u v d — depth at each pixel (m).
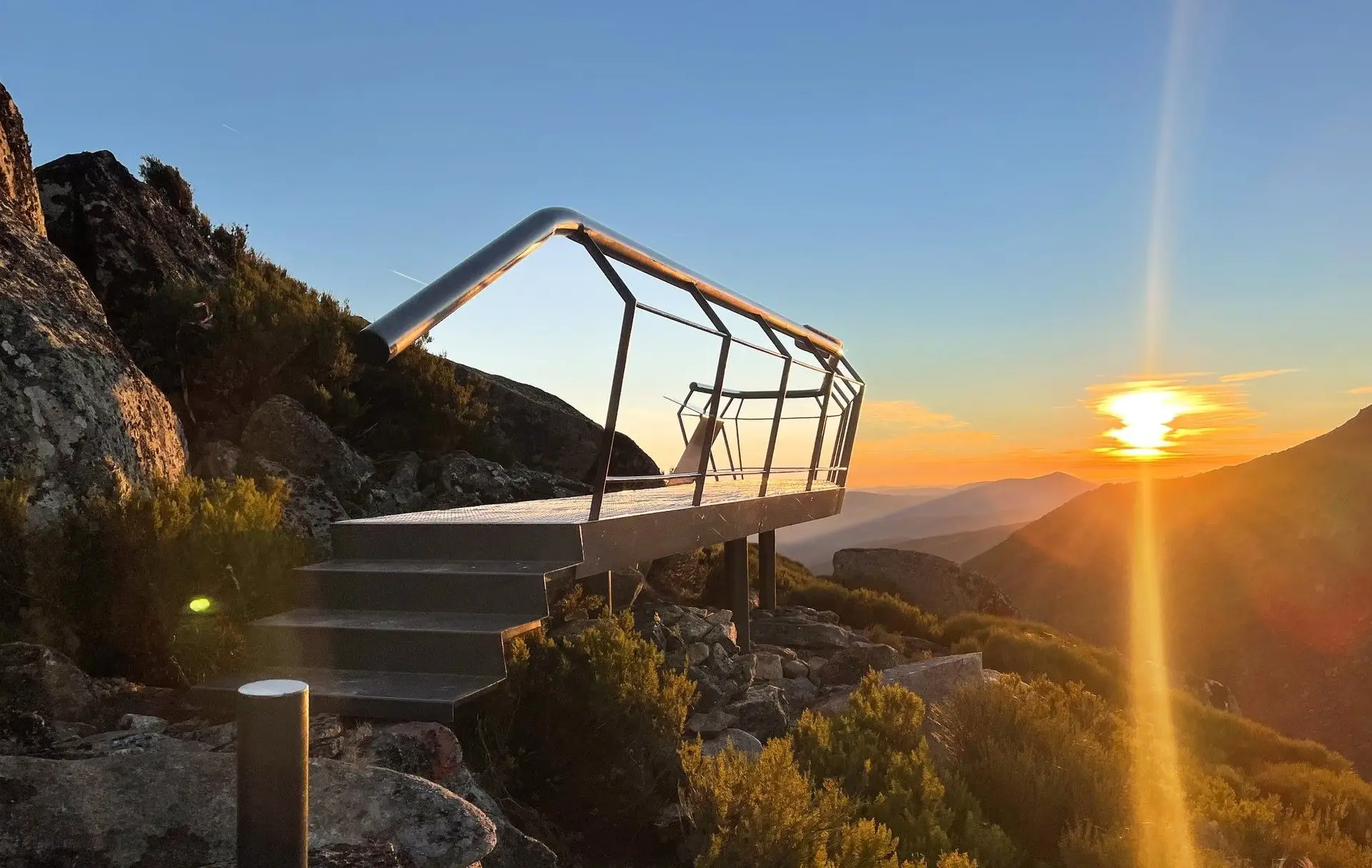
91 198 9.54
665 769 4.57
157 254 9.91
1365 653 107.12
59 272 6.08
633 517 5.32
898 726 5.33
